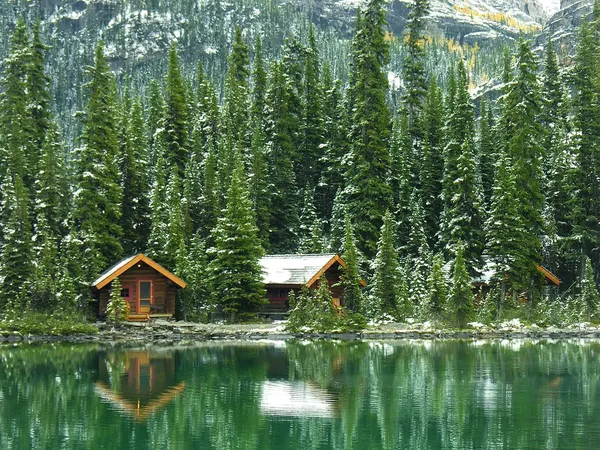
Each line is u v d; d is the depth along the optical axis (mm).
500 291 56812
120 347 38188
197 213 65875
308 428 18828
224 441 17500
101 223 52500
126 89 105438
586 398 23016
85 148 53719
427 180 71500
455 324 48281
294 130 80562
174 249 54906
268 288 53031
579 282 66062
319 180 80500
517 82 62344
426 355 34719
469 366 30547
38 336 42281
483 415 20516
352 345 39812
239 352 35500
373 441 17547
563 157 68812
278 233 72625
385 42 71188
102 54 56625
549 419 19938
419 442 17453
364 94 69125
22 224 48656
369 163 65875
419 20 83125
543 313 53000
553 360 32750
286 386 25016
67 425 19156
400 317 50719
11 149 58625
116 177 55562
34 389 24375
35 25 68500
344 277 50906
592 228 67125
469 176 61438
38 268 45781
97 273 49500
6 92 64562
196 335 44125
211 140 79062
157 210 57438
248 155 77438
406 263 60719
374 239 64125
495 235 56125
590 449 16766
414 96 81188
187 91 97062
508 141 69125
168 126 76375
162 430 18594
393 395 23406
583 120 68250
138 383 25625
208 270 52031
